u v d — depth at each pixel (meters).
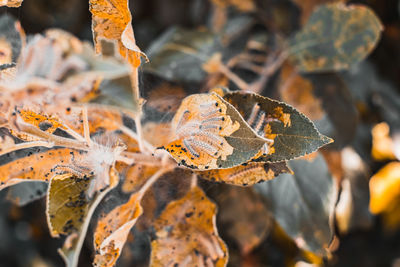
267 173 0.43
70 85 0.37
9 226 0.71
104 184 0.42
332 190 0.49
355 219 0.56
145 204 0.45
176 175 0.45
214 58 0.53
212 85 0.54
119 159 0.43
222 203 0.52
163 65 0.52
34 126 0.41
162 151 0.43
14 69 0.40
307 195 0.49
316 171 0.49
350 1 0.59
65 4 0.63
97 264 0.43
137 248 0.53
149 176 0.45
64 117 0.42
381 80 0.63
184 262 0.44
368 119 0.62
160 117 0.50
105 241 0.41
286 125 0.41
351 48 0.52
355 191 0.56
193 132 0.42
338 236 0.61
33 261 0.67
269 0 0.58
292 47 0.54
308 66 0.54
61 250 0.42
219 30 0.58
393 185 0.63
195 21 0.62
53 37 0.37
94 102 0.37
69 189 0.43
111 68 0.37
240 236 0.53
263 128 0.42
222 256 0.44
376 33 0.52
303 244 0.48
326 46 0.53
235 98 0.42
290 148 0.41
